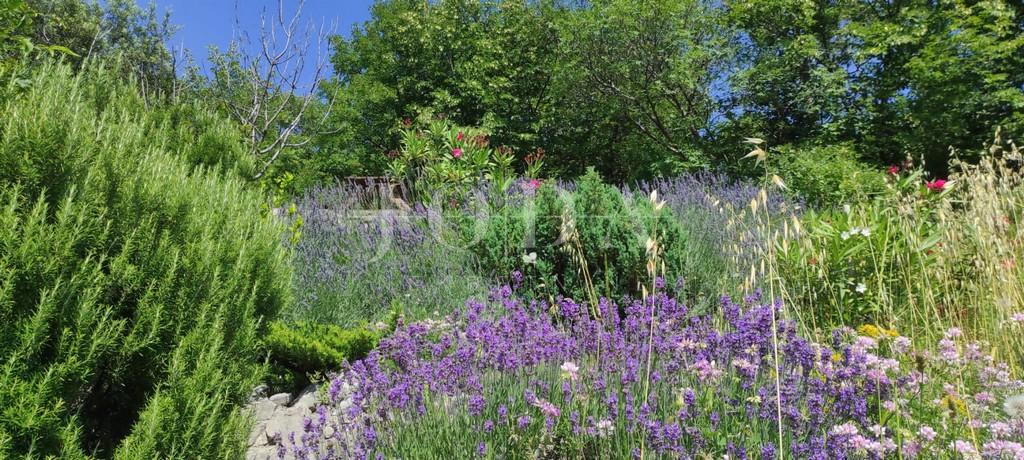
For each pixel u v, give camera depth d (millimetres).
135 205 1940
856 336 3357
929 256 4430
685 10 15781
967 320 3877
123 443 1759
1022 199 4641
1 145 1667
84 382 1691
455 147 9047
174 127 4598
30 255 1567
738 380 2549
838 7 14578
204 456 1866
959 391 2627
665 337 2857
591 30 15797
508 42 22594
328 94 22750
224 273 2188
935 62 12688
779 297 3549
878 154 14148
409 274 5402
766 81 14773
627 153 18609
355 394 2617
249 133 8156
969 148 13211
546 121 21031
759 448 2109
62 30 14602
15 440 1492
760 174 12586
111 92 3896
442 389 2529
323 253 5652
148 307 1850
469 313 3227
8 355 1516
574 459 2258
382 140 23266
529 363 2648
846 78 14281
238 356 2203
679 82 15578
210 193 2430
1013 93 12242
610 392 2490
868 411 2406
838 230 4945
